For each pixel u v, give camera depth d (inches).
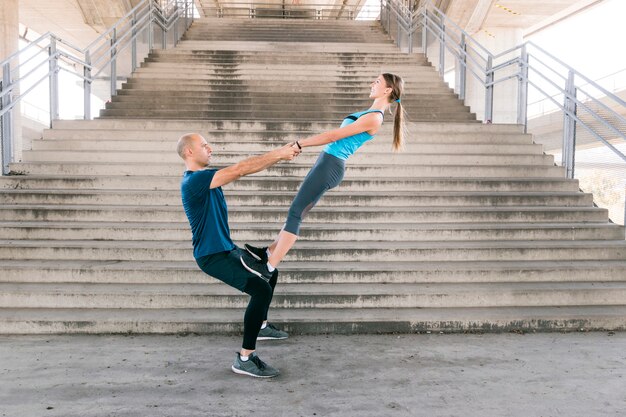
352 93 395.2
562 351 161.3
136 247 205.5
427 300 189.2
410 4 617.9
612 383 136.6
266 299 139.9
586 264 208.7
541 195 248.1
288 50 530.0
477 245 216.1
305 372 143.4
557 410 120.6
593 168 283.3
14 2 597.3
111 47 359.6
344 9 1316.4
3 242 210.7
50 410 118.9
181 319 174.2
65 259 205.8
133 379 137.4
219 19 631.8
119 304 184.4
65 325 173.3
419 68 448.1
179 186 251.0
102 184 250.5
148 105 373.1
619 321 182.9
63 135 289.6
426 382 136.8
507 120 702.5
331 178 145.1
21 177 248.4
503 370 145.4
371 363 150.4
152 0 453.4
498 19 688.4
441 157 277.1
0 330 173.0
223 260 138.5
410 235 223.1
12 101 262.1
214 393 129.3
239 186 250.8
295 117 367.9
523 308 190.1
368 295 187.2
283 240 142.5
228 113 365.1
